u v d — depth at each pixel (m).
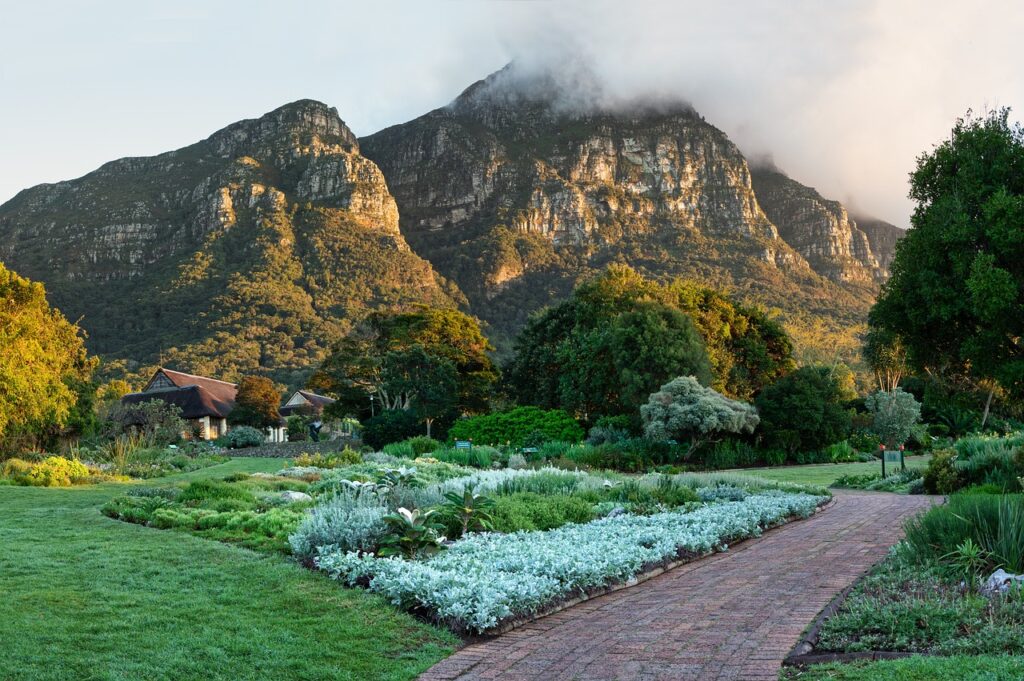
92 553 9.43
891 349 52.56
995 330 15.10
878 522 13.13
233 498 14.35
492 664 6.14
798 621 6.81
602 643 6.55
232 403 77.81
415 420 48.62
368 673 5.96
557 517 12.51
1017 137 15.99
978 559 7.86
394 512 11.12
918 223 16.84
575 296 52.22
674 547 10.20
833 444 37.97
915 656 5.48
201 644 6.25
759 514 13.05
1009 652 5.54
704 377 38.97
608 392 41.91
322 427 65.88
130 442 30.94
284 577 8.45
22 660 5.73
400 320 61.66
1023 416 46.78
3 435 28.33
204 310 150.62
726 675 5.54
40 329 32.84
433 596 7.30
